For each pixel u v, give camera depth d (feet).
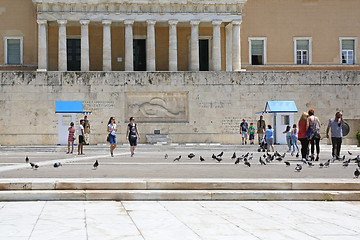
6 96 136.77
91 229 28.71
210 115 141.59
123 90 139.74
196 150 117.60
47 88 137.59
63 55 147.74
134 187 41.24
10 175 48.96
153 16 150.82
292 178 46.78
